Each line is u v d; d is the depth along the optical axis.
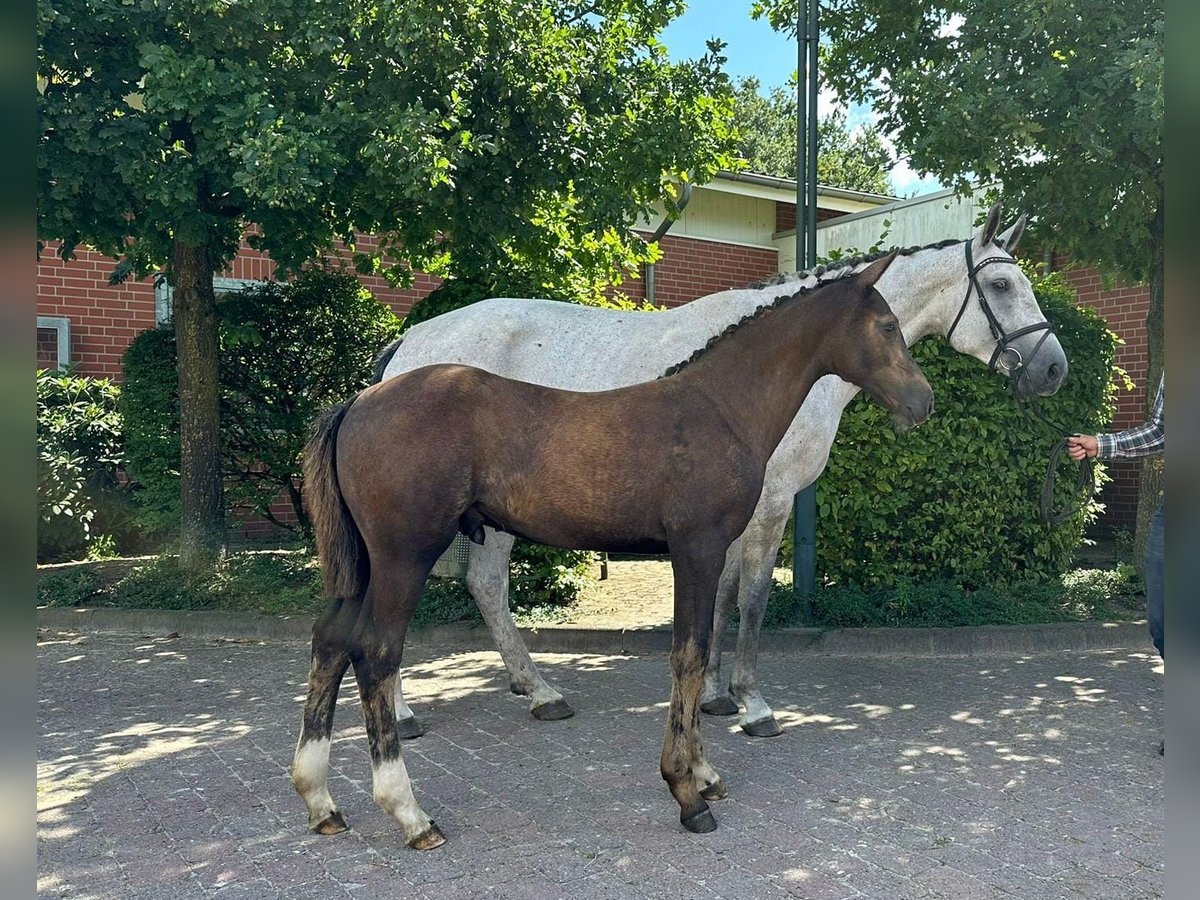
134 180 5.73
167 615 6.60
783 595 6.28
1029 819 3.25
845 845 3.05
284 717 4.62
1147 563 3.81
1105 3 5.38
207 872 2.91
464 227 7.09
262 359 8.46
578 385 4.40
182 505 7.45
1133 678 5.16
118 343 10.39
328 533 3.14
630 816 3.32
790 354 3.40
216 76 5.70
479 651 6.02
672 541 3.12
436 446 3.03
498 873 2.88
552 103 6.82
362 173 6.41
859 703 4.75
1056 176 6.28
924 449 6.37
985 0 5.77
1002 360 4.61
